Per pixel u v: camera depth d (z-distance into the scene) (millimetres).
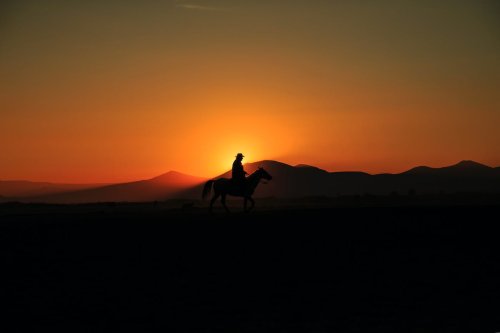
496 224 33281
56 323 16219
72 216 49844
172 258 25312
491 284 19781
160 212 54250
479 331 14789
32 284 20734
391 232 31359
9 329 15734
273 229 32719
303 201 142625
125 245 28641
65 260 25078
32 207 118188
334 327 15398
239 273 22203
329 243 28328
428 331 14875
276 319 16266
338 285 20078
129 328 15711
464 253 25391
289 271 22406
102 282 20953
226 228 33406
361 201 132875
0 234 32688
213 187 43562
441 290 19094
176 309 17438
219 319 16375
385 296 18500
